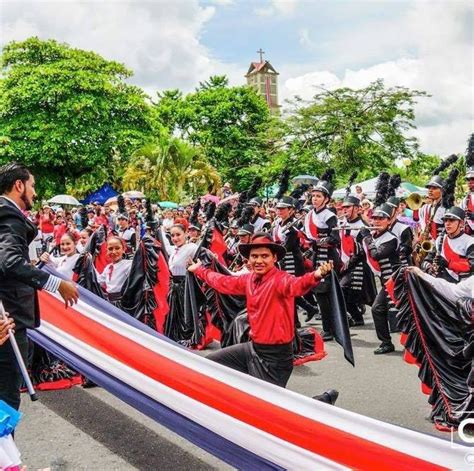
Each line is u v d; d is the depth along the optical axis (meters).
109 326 4.83
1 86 32.19
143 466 4.36
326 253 8.41
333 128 27.95
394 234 7.29
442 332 4.91
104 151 32.41
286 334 4.23
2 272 3.69
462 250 6.12
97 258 8.34
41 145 31.19
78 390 6.17
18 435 5.00
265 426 3.62
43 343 5.41
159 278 7.49
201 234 8.99
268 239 4.23
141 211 17.31
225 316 6.80
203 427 3.92
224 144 47.69
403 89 27.73
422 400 5.66
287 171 8.94
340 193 20.56
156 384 4.27
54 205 29.67
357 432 3.33
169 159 30.03
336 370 6.74
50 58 33.94
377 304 7.34
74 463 4.43
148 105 35.38
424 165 28.22
